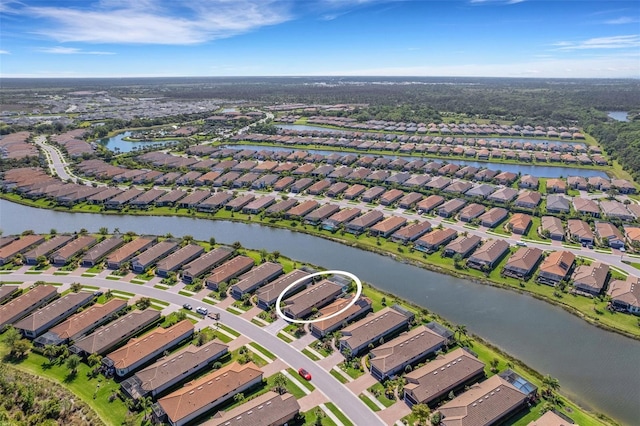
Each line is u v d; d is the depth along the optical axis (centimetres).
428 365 10331
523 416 9131
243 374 9962
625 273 15262
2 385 9981
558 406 9425
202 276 15075
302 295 13312
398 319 12112
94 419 9050
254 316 12788
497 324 12719
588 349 11644
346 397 9700
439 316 13050
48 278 15150
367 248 17550
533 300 13962
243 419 8662
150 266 15762
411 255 16812
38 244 17588
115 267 15762
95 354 10831
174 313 12694
